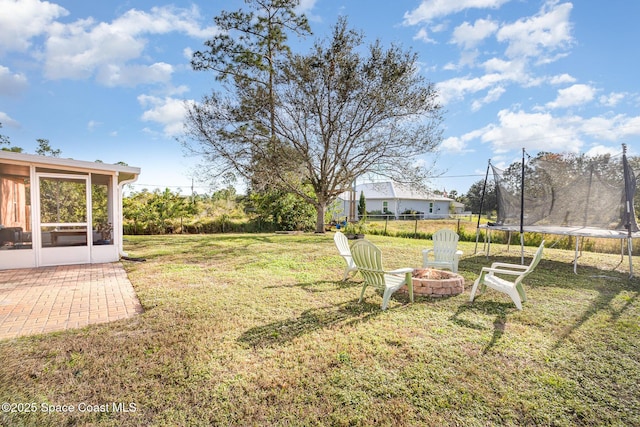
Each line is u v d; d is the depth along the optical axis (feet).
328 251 32.96
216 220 58.85
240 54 57.36
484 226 30.89
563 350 10.62
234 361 9.79
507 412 7.52
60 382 8.64
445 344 11.01
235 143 49.96
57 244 25.27
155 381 8.71
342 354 10.23
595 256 31.07
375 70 46.55
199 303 15.49
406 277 15.96
